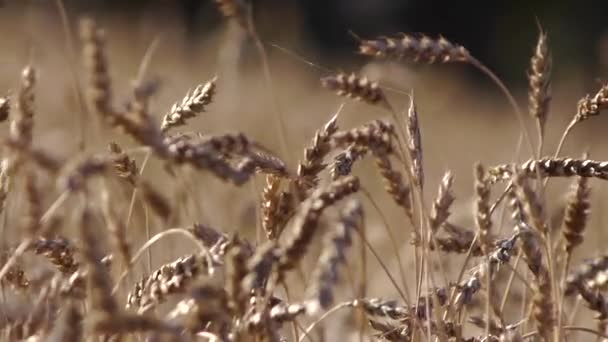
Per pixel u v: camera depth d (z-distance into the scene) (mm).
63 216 4531
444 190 4195
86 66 3111
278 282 3385
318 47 38594
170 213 4484
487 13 41250
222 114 12344
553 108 21609
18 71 12023
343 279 5387
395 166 6891
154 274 3867
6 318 3904
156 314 3980
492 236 4379
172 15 23703
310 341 4238
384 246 7789
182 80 18500
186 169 4500
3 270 3502
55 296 3758
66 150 7883
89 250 3086
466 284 4203
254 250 3867
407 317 4258
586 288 4164
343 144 3867
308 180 4023
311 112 15797
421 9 41531
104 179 3562
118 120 3143
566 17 38594
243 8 3863
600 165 4152
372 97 3916
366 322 4738
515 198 4191
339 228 2881
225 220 6688
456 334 4137
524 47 40062
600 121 20188
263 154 3955
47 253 4074
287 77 23625
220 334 3545
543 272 3910
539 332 3904
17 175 3811
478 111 29297
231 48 12703
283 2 35531
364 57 27000
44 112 11453
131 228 4848
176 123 4148
